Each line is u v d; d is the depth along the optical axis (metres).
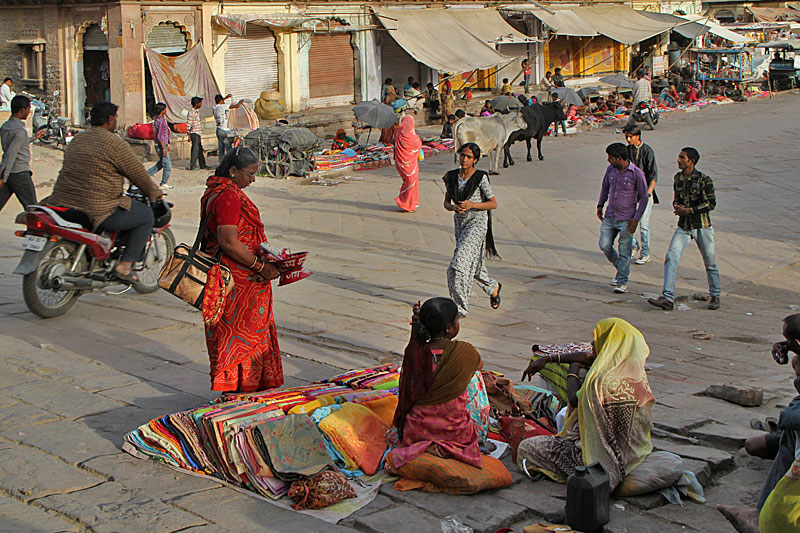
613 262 10.04
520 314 8.83
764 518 3.55
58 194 7.35
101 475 4.40
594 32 32.03
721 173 18.62
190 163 19.39
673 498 4.23
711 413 5.44
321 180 18.42
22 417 5.14
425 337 4.43
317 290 9.53
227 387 5.01
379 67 28.28
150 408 5.33
